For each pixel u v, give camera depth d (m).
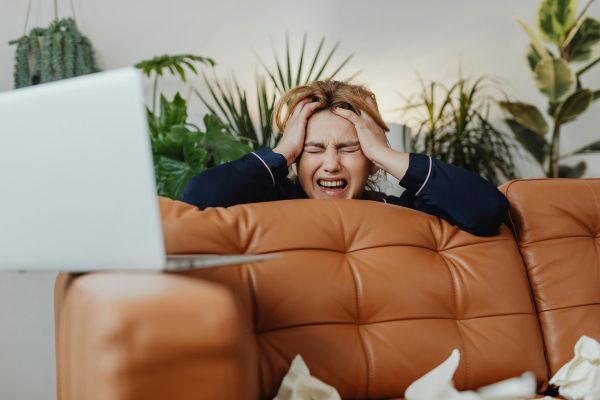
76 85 0.68
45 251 0.74
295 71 3.27
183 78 2.82
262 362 1.06
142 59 3.09
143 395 0.53
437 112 3.32
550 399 1.02
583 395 1.04
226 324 0.56
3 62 2.88
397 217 1.25
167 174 2.27
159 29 3.11
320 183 1.49
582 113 3.08
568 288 1.30
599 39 3.06
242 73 3.21
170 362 0.54
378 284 1.16
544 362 1.23
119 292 0.57
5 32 2.89
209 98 3.17
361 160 1.46
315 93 1.51
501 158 3.10
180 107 2.33
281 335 1.08
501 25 3.35
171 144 2.25
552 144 3.14
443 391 0.76
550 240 1.33
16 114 0.70
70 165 0.70
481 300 1.22
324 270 1.14
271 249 1.14
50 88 0.69
